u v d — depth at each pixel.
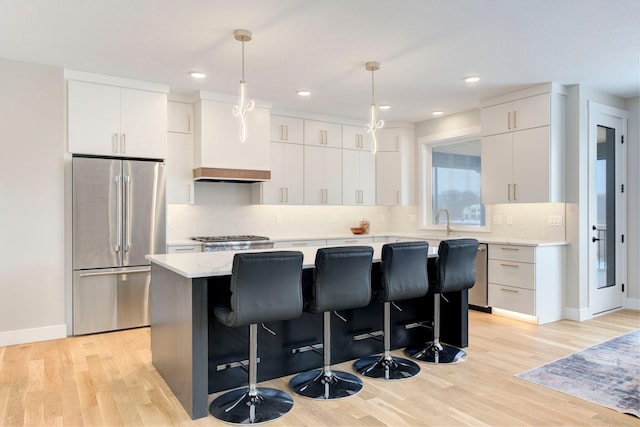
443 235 5.79
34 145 3.79
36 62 3.76
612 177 4.89
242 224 5.59
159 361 3.04
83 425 2.31
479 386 2.82
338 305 2.64
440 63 3.78
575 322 4.42
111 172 4.07
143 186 4.23
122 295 4.14
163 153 4.43
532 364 3.21
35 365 3.20
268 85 4.44
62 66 3.86
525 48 3.44
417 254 3.00
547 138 4.38
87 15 2.84
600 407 2.52
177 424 2.34
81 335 3.97
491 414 2.44
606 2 2.67
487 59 3.69
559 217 4.61
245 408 2.49
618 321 4.45
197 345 2.41
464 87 4.51
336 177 5.93
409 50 3.46
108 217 4.06
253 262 2.30
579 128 4.44
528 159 4.54
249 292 2.32
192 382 2.39
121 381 2.91
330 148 5.89
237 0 2.64
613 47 3.42
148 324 4.28
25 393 2.71
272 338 2.96
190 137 4.87
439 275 3.21
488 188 4.94
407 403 2.58
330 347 3.09
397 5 2.71
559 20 2.93
